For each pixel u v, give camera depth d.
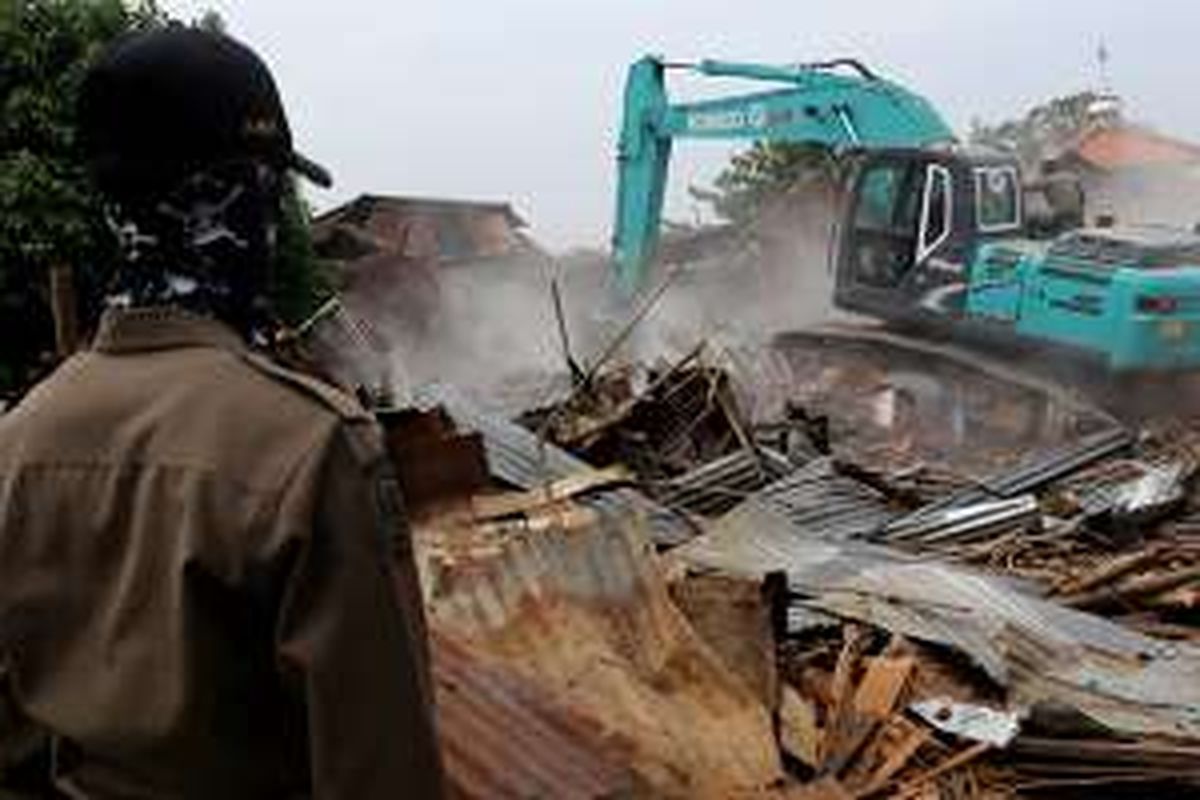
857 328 18.08
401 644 2.04
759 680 6.31
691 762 5.50
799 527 9.23
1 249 15.22
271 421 2.03
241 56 2.20
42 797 2.23
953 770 6.20
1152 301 15.35
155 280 2.16
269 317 2.26
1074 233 16.34
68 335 4.69
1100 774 6.19
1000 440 15.84
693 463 11.38
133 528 2.05
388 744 2.00
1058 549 9.99
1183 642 8.16
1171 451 12.84
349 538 2.00
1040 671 7.06
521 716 5.05
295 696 2.02
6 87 15.62
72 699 2.09
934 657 7.03
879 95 18.38
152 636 2.03
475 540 6.57
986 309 16.55
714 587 6.63
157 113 2.13
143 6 16.14
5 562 2.13
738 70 18.98
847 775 6.13
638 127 19.23
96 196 2.26
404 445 7.09
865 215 17.83
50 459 2.12
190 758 2.04
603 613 6.18
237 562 1.99
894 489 11.12
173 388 2.09
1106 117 30.11
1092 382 15.86
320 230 22.95
